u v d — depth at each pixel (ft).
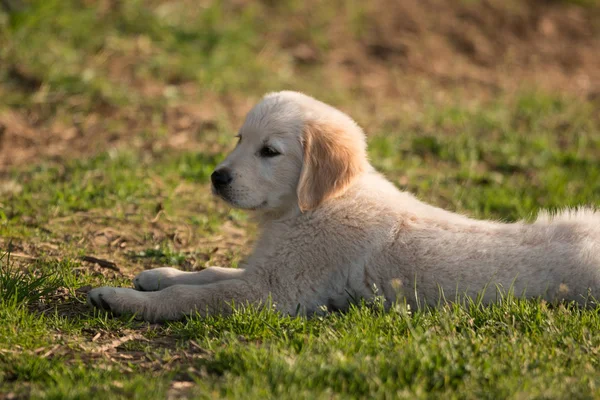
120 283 24.59
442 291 22.06
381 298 21.90
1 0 50.49
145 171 36.32
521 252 22.31
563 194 35.94
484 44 63.93
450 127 46.91
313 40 59.62
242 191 23.26
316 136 23.35
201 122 43.93
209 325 20.75
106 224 30.42
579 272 21.93
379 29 62.90
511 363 17.75
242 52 55.06
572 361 18.21
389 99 52.34
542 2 71.67
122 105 45.09
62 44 49.90
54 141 40.70
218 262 27.66
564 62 63.00
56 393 16.26
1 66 46.34
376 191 23.88
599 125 48.19
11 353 18.49
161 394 16.58
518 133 45.55
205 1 59.93
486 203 34.58
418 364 17.42
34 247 27.50
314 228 23.03
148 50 52.11
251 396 16.08
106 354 19.33
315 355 18.19
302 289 22.57
